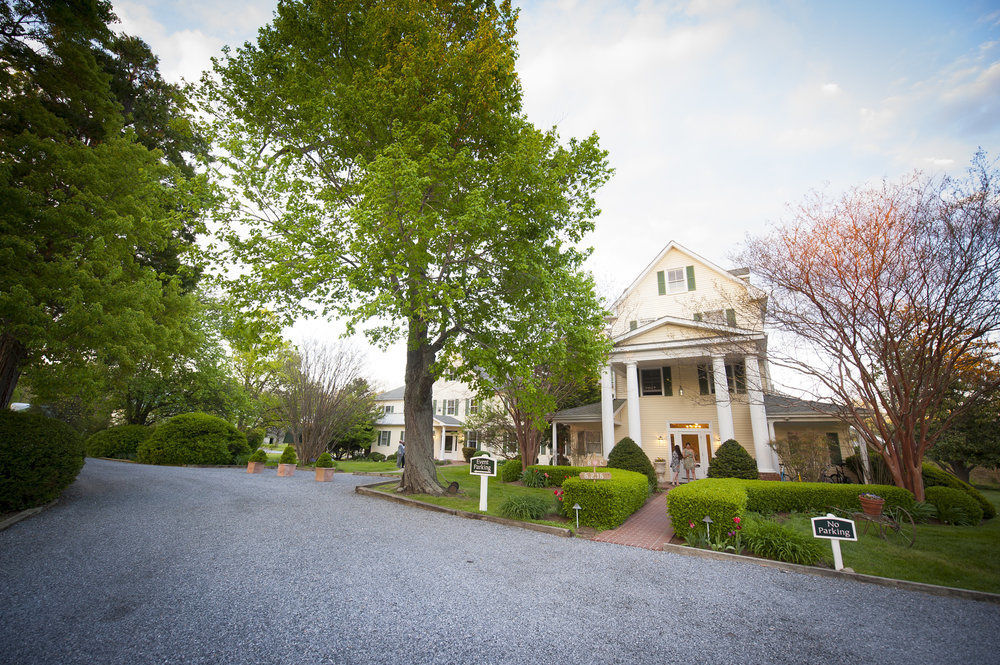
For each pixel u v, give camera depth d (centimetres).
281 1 1016
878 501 788
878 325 980
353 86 973
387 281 853
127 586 440
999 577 581
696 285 2016
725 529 729
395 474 1717
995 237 859
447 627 386
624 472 1259
